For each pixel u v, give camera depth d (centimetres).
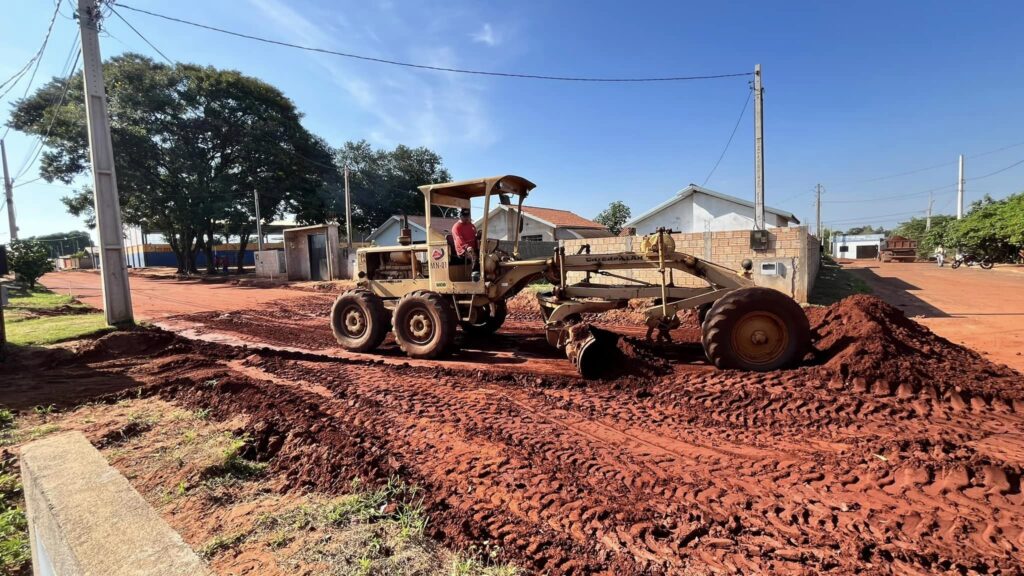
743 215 2398
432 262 719
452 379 562
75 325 873
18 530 282
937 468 306
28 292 1755
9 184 2830
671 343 681
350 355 727
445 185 699
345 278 2462
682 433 391
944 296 1284
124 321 884
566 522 269
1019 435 360
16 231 2861
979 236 2638
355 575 219
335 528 260
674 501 290
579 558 238
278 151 3228
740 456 347
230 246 5400
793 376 488
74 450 256
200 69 3102
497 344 768
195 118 2973
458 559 233
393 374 592
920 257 4191
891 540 246
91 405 487
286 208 3559
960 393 418
